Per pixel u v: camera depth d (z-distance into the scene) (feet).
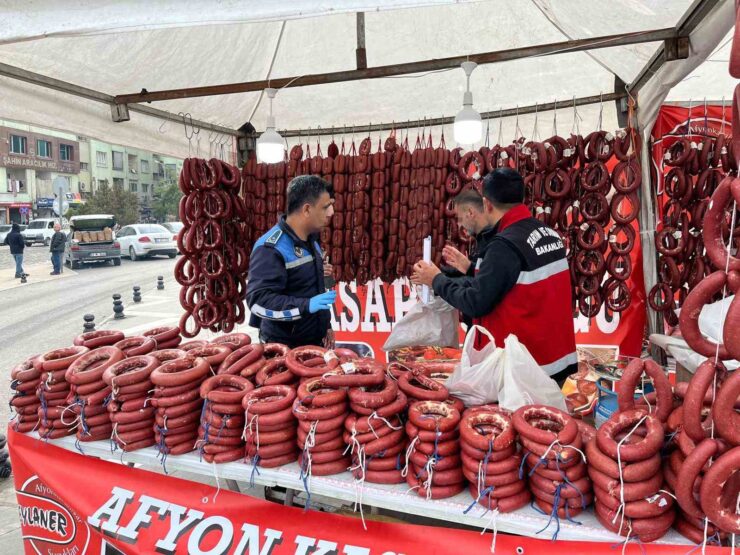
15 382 7.75
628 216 11.84
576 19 11.12
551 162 12.05
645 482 4.73
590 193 12.16
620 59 12.35
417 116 16.83
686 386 5.66
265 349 7.99
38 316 33.99
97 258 59.93
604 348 14.43
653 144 14.84
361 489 5.84
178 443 6.84
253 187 14.40
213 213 13.08
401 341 9.02
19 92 10.83
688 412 4.55
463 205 8.57
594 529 5.02
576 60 13.70
